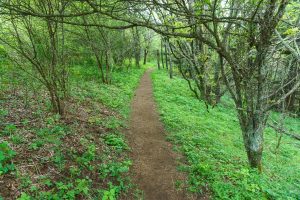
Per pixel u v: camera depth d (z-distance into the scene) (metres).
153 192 6.48
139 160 7.92
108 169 6.62
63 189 5.13
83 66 21.73
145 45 32.66
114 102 13.12
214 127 12.33
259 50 6.12
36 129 6.90
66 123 8.23
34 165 5.48
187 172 7.39
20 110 7.88
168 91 18.91
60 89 10.40
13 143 5.89
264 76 6.84
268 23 5.41
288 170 9.48
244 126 7.88
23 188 4.76
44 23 8.85
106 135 8.60
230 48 8.34
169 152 8.62
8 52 8.87
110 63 19.62
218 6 6.34
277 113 16.31
